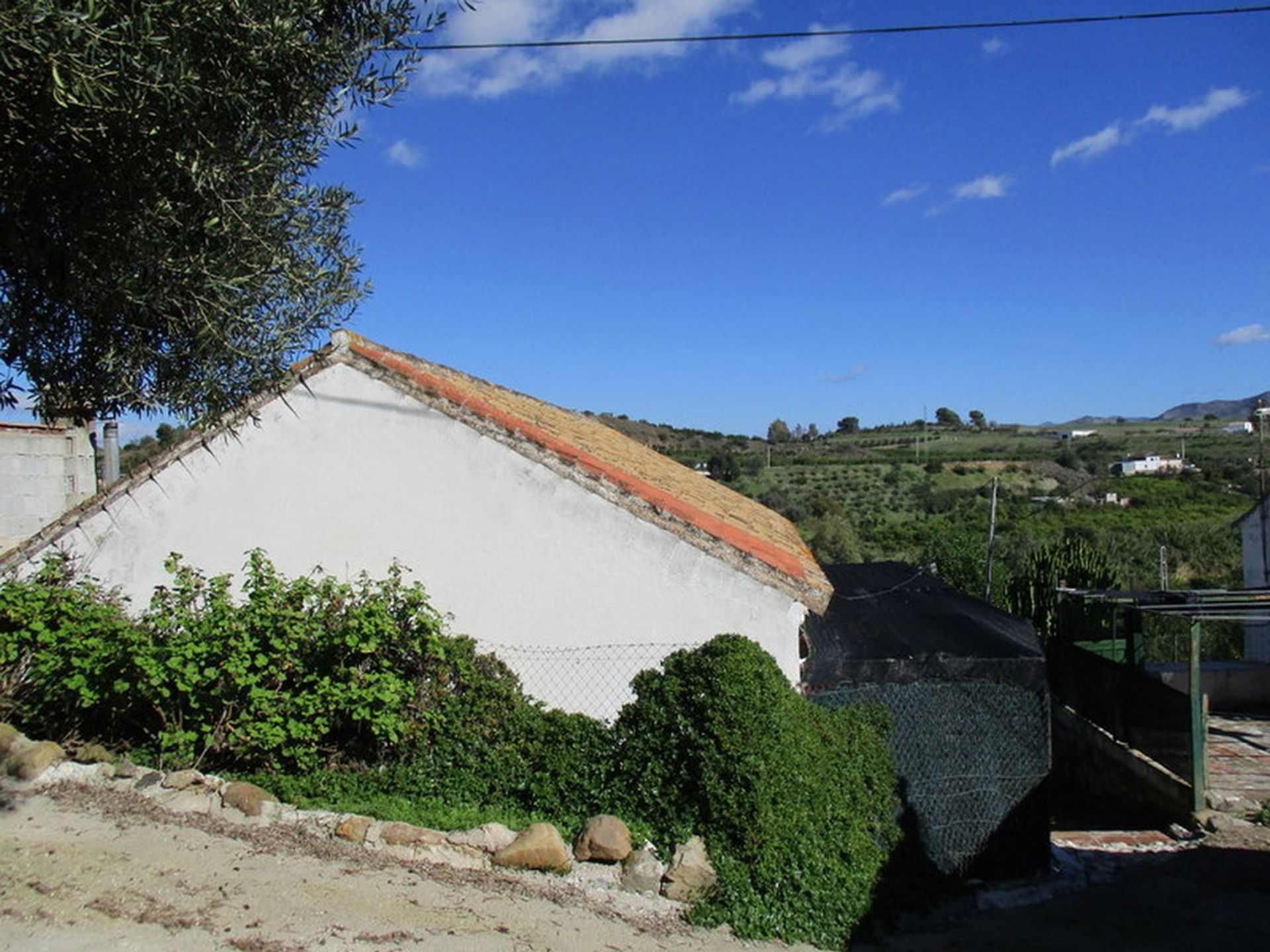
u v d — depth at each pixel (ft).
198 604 27.96
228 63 17.63
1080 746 48.39
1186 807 35.68
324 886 20.11
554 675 28.68
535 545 29.19
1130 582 79.77
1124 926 25.64
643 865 21.99
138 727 27.04
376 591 28.53
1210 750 44.34
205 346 19.11
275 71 18.88
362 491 30.32
